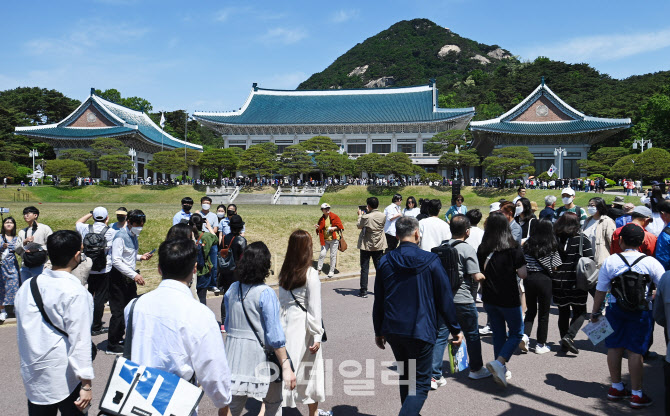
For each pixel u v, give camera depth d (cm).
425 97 8356
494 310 642
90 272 859
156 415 325
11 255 923
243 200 6050
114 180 6606
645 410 555
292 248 509
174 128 11900
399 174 6253
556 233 754
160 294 350
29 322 380
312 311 503
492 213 650
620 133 8862
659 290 490
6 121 8500
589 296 1180
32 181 6322
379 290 504
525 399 588
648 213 839
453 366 603
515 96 13362
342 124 7631
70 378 388
